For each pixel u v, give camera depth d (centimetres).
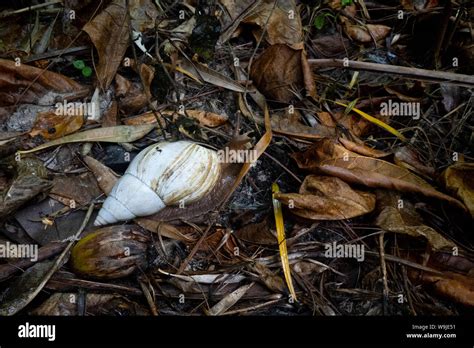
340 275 45
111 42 50
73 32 53
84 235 45
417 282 45
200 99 52
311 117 51
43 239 45
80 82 52
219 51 54
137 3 54
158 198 45
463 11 58
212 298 44
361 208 45
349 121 52
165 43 52
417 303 44
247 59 55
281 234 45
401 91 54
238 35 56
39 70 50
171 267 44
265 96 52
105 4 51
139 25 54
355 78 55
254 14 55
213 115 50
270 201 48
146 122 50
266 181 49
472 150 52
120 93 50
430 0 60
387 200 47
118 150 49
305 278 45
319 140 49
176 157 45
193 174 45
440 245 44
